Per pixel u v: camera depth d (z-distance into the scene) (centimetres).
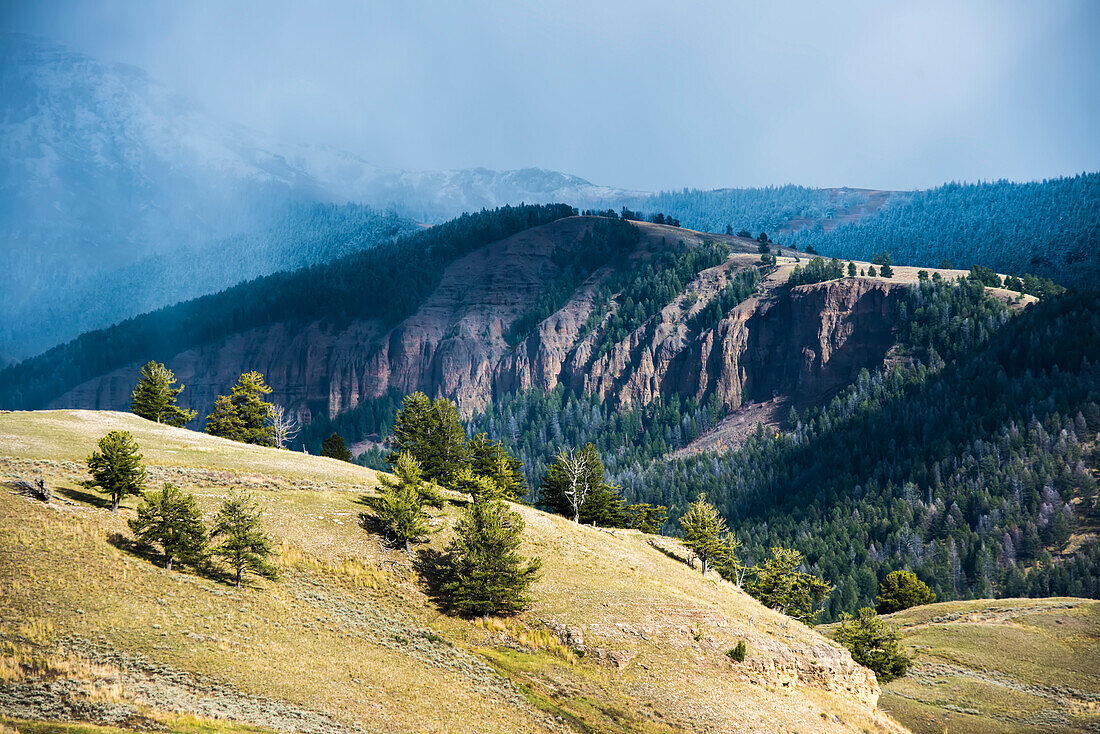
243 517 5925
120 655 4400
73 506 6038
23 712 3669
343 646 5312
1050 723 6638
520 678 5547
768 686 6041
